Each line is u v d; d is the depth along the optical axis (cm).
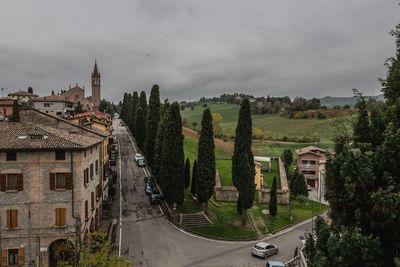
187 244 3531
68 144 2838
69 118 5594
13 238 2730
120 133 11681
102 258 2073
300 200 5622
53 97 10156
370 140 1775
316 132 12812
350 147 1736
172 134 4325
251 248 3594
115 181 5681
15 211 2734
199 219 4238
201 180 4316
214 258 3216
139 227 3903
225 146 10012
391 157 1495
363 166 1559
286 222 4631
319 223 1952
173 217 4234
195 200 4997
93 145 3231
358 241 1428
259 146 10825
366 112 1836
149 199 4947
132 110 10981
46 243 2773
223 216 4509
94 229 3494
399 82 1592
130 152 8325
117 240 3484
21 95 12875
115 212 4362
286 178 6669
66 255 2892
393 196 1388
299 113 16638
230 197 5409
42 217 2777
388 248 1526
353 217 1644
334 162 1734
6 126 3167
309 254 1920
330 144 10731
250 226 4284
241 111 4144
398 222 1395
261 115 19225
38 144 2770
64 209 2811
